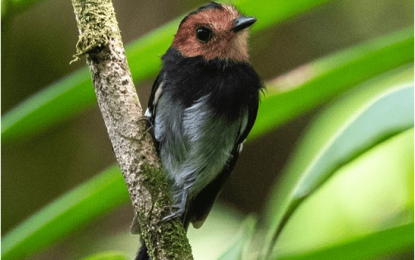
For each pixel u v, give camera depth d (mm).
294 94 2447
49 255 2611
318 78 2443
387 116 2420
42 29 2645
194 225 2512
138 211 2436
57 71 2648
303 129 2982
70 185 2641
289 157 2969
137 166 2436
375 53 2439
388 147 2529
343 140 2420
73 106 2449
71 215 2438
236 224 2592
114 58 2436
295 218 2529
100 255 2428
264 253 2414
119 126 2436
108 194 2439
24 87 2645
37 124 2447
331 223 2525
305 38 2736
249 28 2484
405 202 2520
